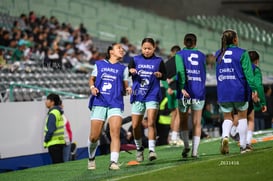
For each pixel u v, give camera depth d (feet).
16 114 48.39
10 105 47.96
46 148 50.26
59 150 47.34
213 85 80.28
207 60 91.50
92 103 34.58
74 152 51.34
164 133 57.52
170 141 55.88
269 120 75.51
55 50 76.13
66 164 43.45
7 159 47.26
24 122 48.98
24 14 85.87
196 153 38.11
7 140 47.44
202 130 64.75
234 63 36.11
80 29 93.56
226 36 36.55
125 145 52.08
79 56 82.38
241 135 37.37
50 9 102.78
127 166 36.86
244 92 36.24
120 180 30.37
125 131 54.75
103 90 34.24
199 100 37.09
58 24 88.79
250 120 41.04
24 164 48.60
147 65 36.29
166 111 57.77
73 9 109.40
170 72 49.47
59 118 47.39
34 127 49.88
